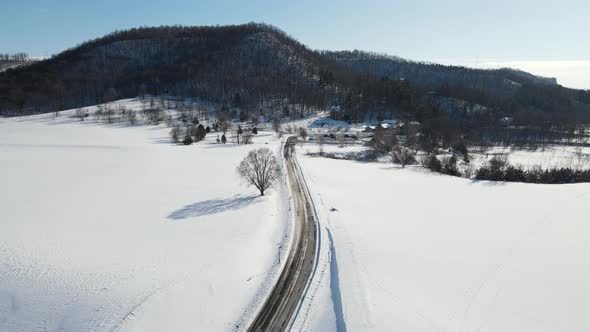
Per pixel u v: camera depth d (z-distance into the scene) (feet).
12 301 102.99
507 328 98.89
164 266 123.54
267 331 99.40
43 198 211.00
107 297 103.96
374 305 107.96
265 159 221.46
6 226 160.35
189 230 159.74
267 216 181.98
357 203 211.61
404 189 252.42
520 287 120.37
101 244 142.10
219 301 108.27
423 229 171.53
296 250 148.36
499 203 219.41
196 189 234.79
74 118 624.59
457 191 250.37
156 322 96.32
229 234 155.33
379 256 139.74
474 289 118.21
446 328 97.81
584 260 140.67
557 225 179.63
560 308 108.99
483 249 149.79
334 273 129.18
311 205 204.74
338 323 102.63
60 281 111.96
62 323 94.43
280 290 118.73
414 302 109.81
